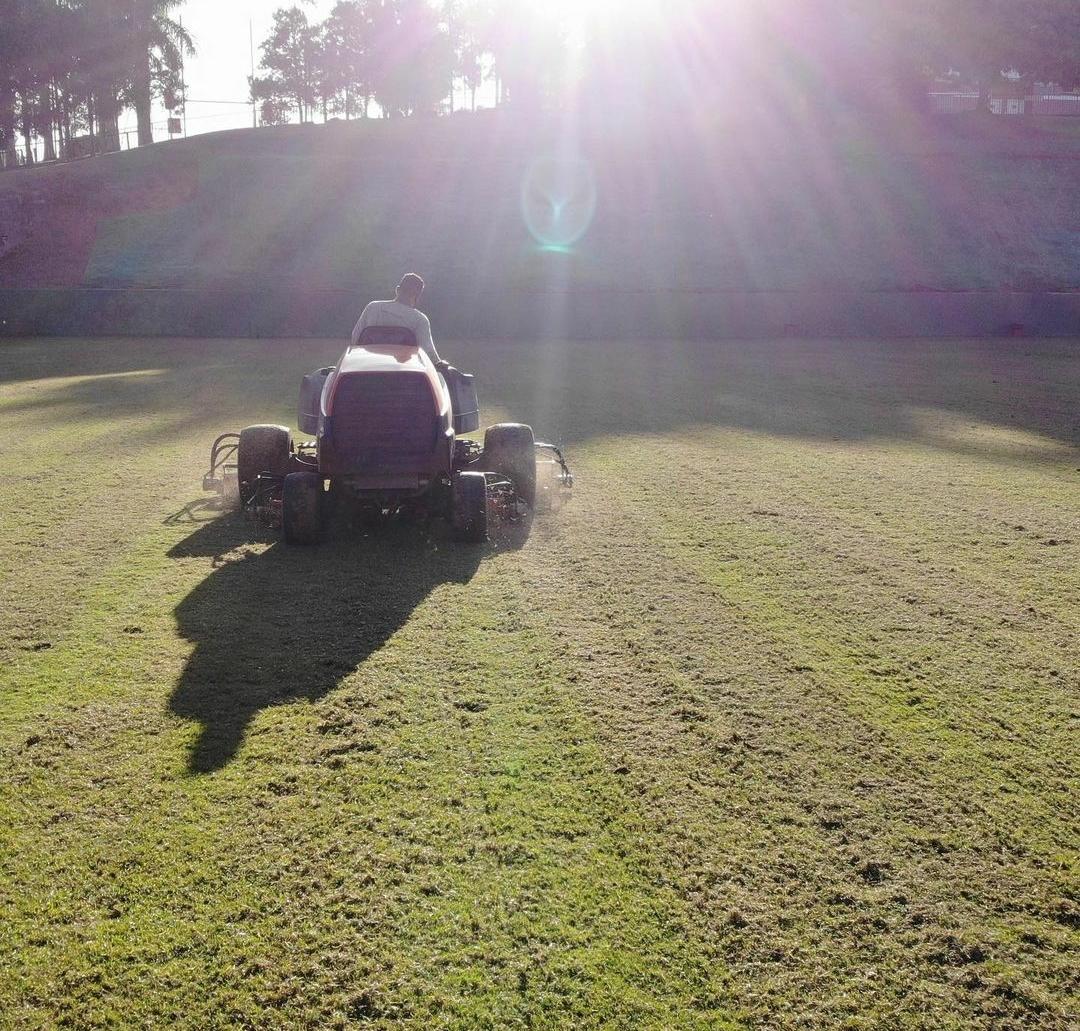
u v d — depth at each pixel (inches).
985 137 1748.3
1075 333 1072.2
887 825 143.9
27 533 293.6
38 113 2159.2
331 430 272.2
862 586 247.0
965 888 130.3
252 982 113.9
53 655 202.5
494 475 307.6
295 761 160.4
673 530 297.7
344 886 129.5
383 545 284.5
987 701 183.3
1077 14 1744.6
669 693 185.8
